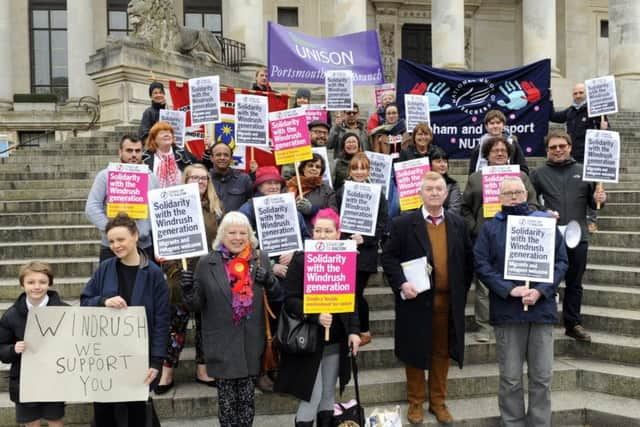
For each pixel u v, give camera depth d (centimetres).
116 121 1628
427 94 1096
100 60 1641
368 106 1972
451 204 667
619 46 2105
